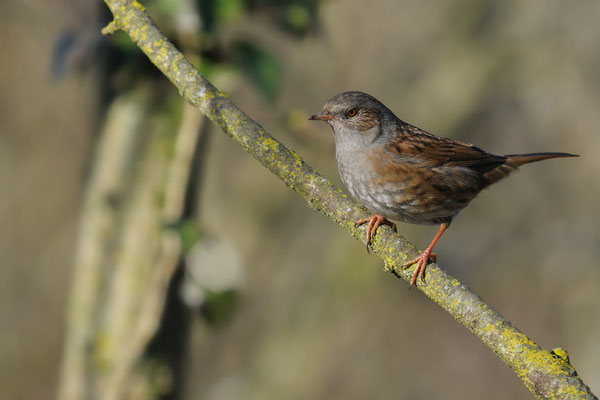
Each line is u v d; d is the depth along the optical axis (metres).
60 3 9.03
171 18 5.91
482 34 13.92
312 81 13.30
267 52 6.00
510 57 13.76
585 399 3.48
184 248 5.57
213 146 13.09
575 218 15.16
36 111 13.49
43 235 13.66
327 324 13.80
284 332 13.71
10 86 13.34
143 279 5.78
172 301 5.86
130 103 5.93
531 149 14.62
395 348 14.43
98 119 6.20
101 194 5.86
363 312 14.08
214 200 13.17
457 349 15.14
